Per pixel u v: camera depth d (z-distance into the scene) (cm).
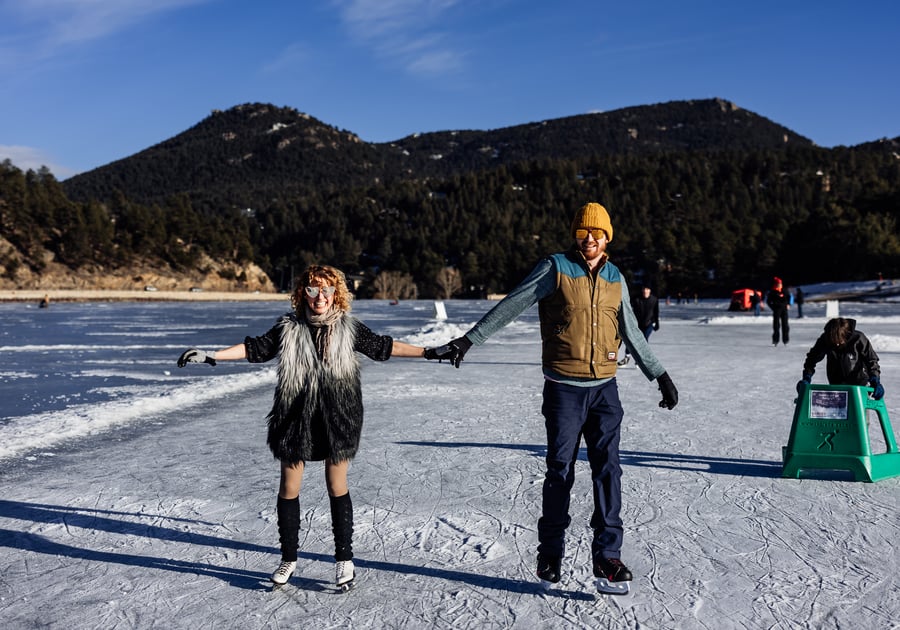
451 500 486
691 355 1566
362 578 354
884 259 10581
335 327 327
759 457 609
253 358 327
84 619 311
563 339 325
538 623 301
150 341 2108
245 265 19362
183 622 306
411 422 779
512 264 19738
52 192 16562
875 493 498
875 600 321
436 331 2080
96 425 764
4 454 629
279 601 327
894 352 1588
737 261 15025
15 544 407
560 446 324
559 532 328
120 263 16412
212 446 666
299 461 327
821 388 544
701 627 295
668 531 421
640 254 17050
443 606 320
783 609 312
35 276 14700
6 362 1460
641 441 673
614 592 315
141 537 418
